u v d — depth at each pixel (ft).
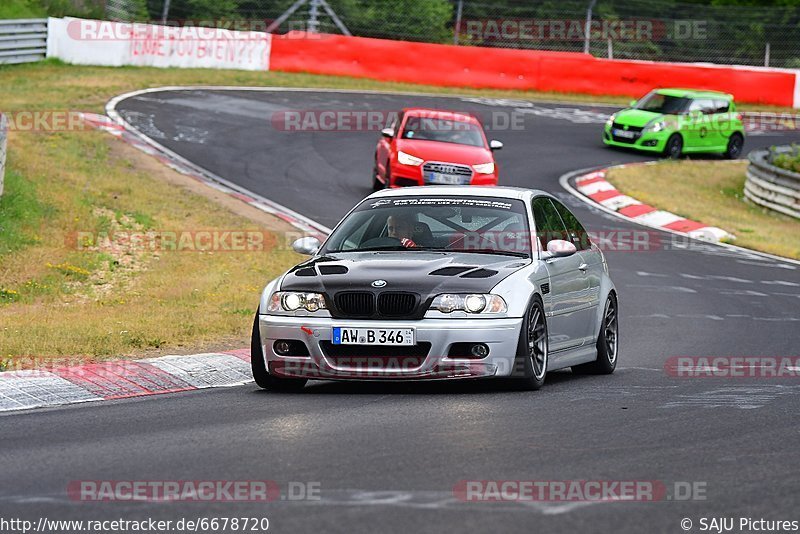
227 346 125.70
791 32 522.47
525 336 95.71
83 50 398.01
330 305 95.14
